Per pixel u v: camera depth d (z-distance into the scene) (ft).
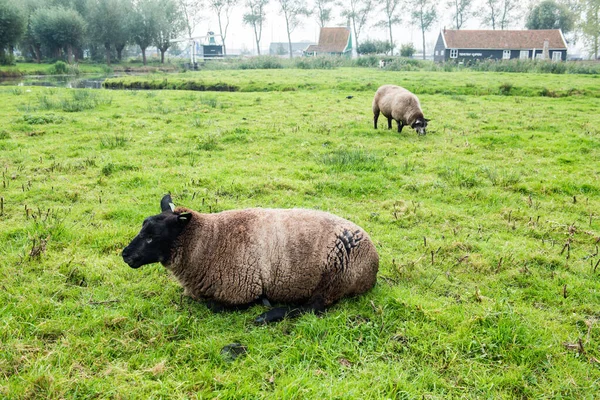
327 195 28.12
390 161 35.50
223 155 36.91
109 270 18.08
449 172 32.40
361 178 31.07
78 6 222.89
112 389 11.61
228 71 138.82
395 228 23.49
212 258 15.47
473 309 15.83
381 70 139.85
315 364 12.92
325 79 99.71
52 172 30.86
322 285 15.33
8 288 16.19
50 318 14.65
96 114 53.52
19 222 22.38
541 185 29.96
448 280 18.25
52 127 45.09
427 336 14.24
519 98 73.87
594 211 26.17
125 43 233.55
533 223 24.12
